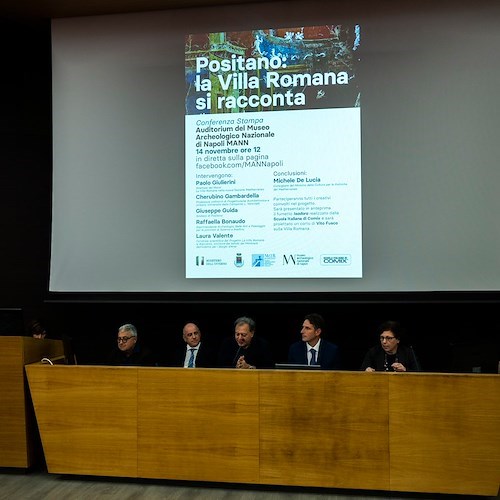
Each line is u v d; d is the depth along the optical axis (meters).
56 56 4.92
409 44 4.50
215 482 3.61
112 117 4.84
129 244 4.79
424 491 3.28
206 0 4.62
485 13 4.42
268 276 4.58
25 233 5.40
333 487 3.36
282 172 4.59
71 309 5.31
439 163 4.45
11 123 5.43
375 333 4.89
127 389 3.54
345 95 4.55
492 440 3.23
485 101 4.41
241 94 4.66
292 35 4.62
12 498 3.38
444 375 3.27
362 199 4.52
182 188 4.72
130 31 4.83
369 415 3.32
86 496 3.41
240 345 4.17
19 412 3.70
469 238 4.42
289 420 3.39
